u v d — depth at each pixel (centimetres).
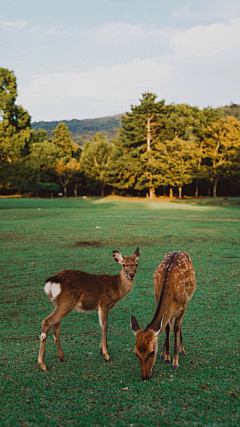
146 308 806
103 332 551
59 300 523
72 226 2200
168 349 535
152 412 377
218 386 439
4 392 432
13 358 548
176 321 528
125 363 524
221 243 1623
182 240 1706
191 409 383
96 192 8494
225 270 1126
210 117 6912
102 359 541
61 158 7888
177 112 6888
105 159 8019
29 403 403
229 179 6575
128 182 7162
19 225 2242
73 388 440
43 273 1134
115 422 358
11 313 796
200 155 6519
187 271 548
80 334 666
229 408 384
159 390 430
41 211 3275
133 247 1548
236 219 2633
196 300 838
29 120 5809
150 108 6681
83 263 1256
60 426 354
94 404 398
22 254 1420
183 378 467
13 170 5416
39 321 746
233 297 856
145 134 6825
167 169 6488
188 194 7781
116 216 2823
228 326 670
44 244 1633
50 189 7400
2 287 994
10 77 5306
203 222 2422
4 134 5394
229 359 527
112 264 1238
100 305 560
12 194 7812
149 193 7581
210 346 580
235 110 13850
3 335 663
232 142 6344
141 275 1098
